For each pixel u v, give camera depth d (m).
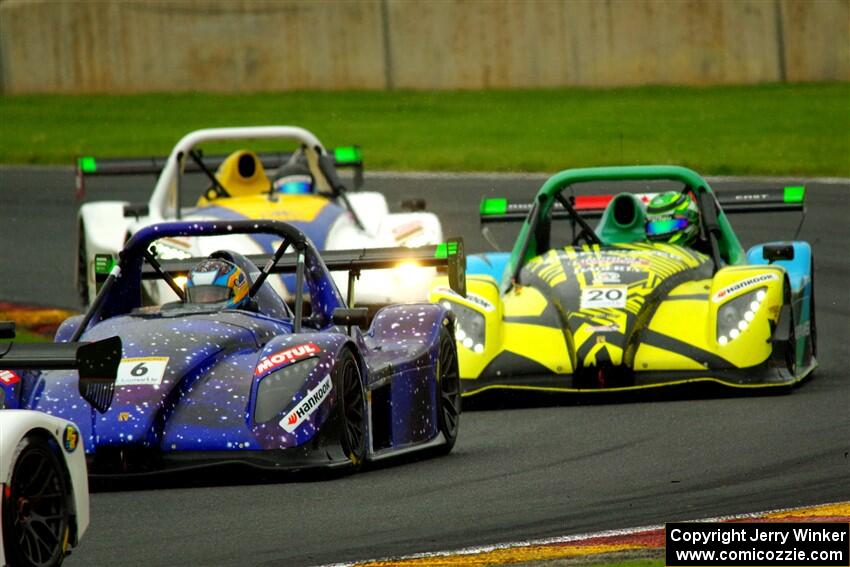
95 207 51.34
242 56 119.50
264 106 112.38
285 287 42.12
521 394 36.50
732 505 23.56
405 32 116.81
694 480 25.81
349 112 108.00
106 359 21.25
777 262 40.72
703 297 36.25
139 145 95.06
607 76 113.19
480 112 105.56
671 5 111.44
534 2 114.12
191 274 29.70
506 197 73.88
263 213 47.19
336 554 20.67
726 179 74.38
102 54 120.06
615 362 34.53
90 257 49.97
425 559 20.22
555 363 35.12
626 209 40.50
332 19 118.25
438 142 93.38
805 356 38.66
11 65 120.50
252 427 25.73
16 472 18.22
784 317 35.59
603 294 36.16
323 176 52.06
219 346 27.09
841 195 69.06
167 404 25.88
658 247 38.59
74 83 120.31
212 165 53.16
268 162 55.97
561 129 96.25
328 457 26.12
